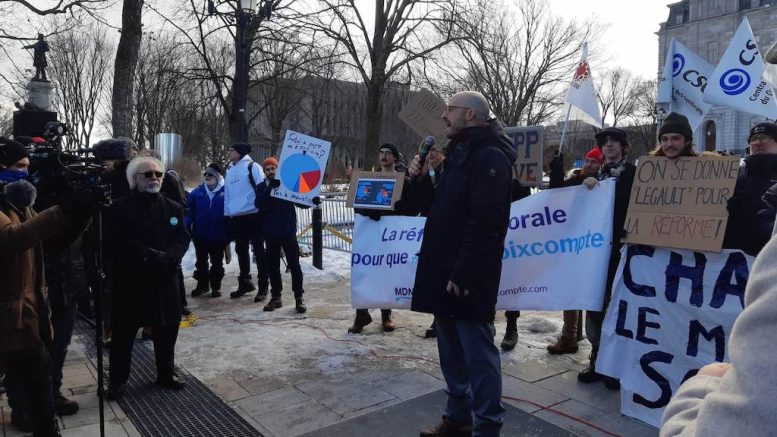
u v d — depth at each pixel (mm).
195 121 30625
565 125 5340
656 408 3670
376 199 5473
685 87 5832
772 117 5164
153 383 4551
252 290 7840
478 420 3211
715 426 825
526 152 5195
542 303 4488
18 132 8734
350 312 6734
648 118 53938
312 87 24344
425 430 3506
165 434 3652
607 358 3949
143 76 27078
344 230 11234
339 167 34031
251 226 7484
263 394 4277
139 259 4137
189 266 9625
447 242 3254
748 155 3906
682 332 3643
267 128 41188
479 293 3109
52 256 3820
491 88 26656
